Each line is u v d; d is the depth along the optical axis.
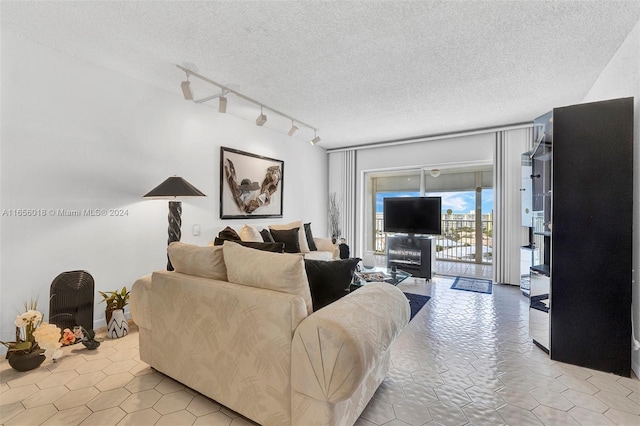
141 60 2.63
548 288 2.33
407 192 5.52
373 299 1.61
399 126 4.51
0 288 2.22
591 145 2.09
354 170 5.92
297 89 3.20
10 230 2.26
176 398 1.72
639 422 1.54
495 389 1.83
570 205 2.15
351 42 2.30
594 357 2.07
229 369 1.54
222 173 3.94
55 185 2.48
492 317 3.07
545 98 3.38
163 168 3.27
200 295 1.66
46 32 2.22
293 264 1.43
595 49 2.37
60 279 2.43
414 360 2.18
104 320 2.78
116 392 1.77
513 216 4.42
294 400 1.34
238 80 2.99
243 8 1.93
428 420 1.54
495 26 2.09
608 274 2.05
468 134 4.70
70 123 2.55
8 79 2.23
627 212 2.01
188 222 3.55
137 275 3.04
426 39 2.26
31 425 1.49
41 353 2.05
